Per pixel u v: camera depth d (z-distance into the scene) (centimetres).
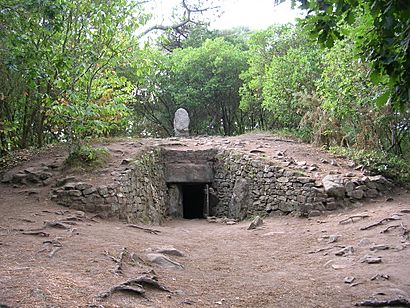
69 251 582
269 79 1518
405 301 450
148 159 1209
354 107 1170
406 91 399
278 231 898
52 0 832
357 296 488
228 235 902
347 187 1002
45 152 1253
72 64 981
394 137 1323
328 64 1345
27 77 906
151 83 2059
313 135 1372
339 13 396
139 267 564
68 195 905
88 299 410
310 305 468
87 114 993
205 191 1351
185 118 1741
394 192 1053
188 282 543
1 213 805
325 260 664
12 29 875
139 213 1033
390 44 381
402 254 634
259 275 600
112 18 1009
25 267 490
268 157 1182
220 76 2083
